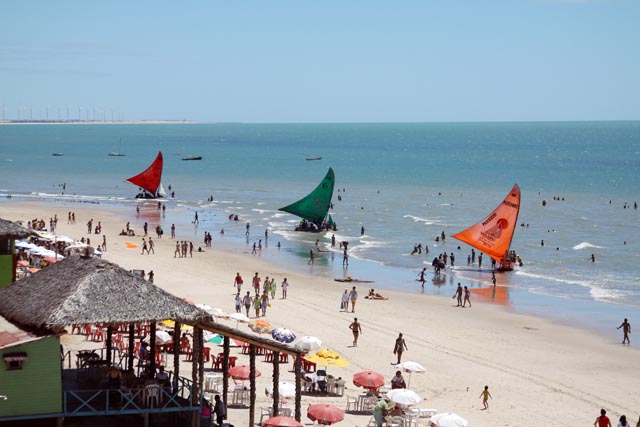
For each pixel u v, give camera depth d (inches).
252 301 2064.5
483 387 1451.8
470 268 2837.1
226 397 1157.7
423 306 2177.7
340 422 1216.2
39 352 935.0
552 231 3673.7
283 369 1477.6
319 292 2314.2
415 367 1355.8
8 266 1380.4
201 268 2605.8
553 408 1350.9
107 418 1074.1
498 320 2038.6
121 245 2989.7
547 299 2325.3
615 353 1744.6
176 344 1101.1
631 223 3949.3
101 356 1273.4
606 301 2306.8
